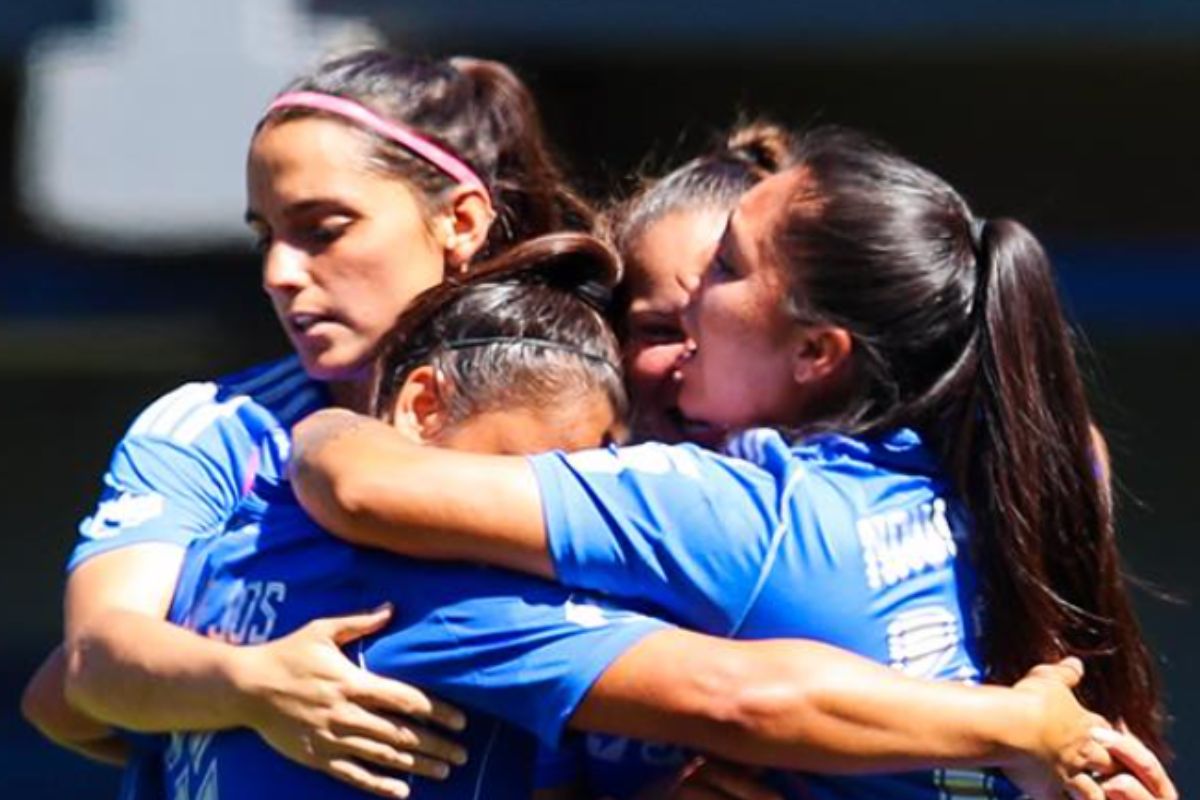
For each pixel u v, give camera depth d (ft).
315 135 39.83
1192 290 137.28
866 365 37.37
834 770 34.58
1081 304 136.56
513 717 35.01
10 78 126.82
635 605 35.53
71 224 91.91
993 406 37.06
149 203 91.66
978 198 153.28
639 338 40.91
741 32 104.58
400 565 35.68
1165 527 126.72
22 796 101.04
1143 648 38.50
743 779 36.19
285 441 40.27
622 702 34.45
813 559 35.55
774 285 37.45
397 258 40.01
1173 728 102.89
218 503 39.65
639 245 41.19
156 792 39.47
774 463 36.32
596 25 103.24
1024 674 37.19
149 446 39.99
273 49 91.61
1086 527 37.68
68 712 41.52
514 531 34.81
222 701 35.45
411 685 35.24
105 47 92.12
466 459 35.37
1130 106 154.51
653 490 35.32
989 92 153.79
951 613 36.78
